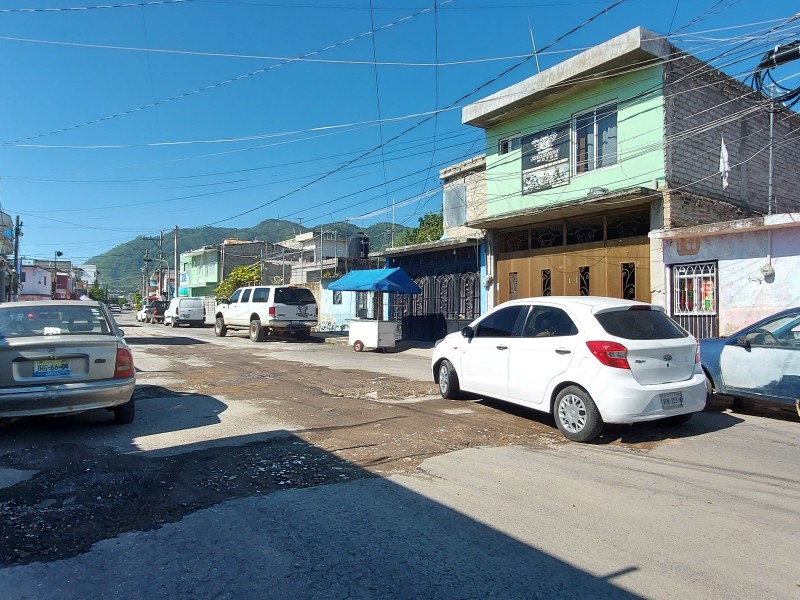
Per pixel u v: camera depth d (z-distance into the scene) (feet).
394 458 18.42
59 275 225.56
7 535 12.48
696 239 41.75
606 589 10.37
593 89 49.06
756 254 38.68
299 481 16.12
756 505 14.57
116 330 23.61
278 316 68.03
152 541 12.19
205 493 15.12
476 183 67.10
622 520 13.53
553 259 53.98
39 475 16.52
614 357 19.95
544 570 11.05
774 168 54.95
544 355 22.18
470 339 26.81
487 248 60.64
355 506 14.24
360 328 60.44
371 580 10.61
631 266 47.14
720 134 48.52
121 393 21.35
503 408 26.61
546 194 53.31
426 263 71.36
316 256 158.92
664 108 43.88
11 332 21.49
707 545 12.21
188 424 23.13
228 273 185.98
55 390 19.80
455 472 17.02
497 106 54.70
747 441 21.06
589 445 20.34
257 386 33.60
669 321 22.43
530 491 15.44
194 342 69.15
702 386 21.50
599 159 48.96
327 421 23.76
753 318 38.78
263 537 12.41
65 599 9.87
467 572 10.94
